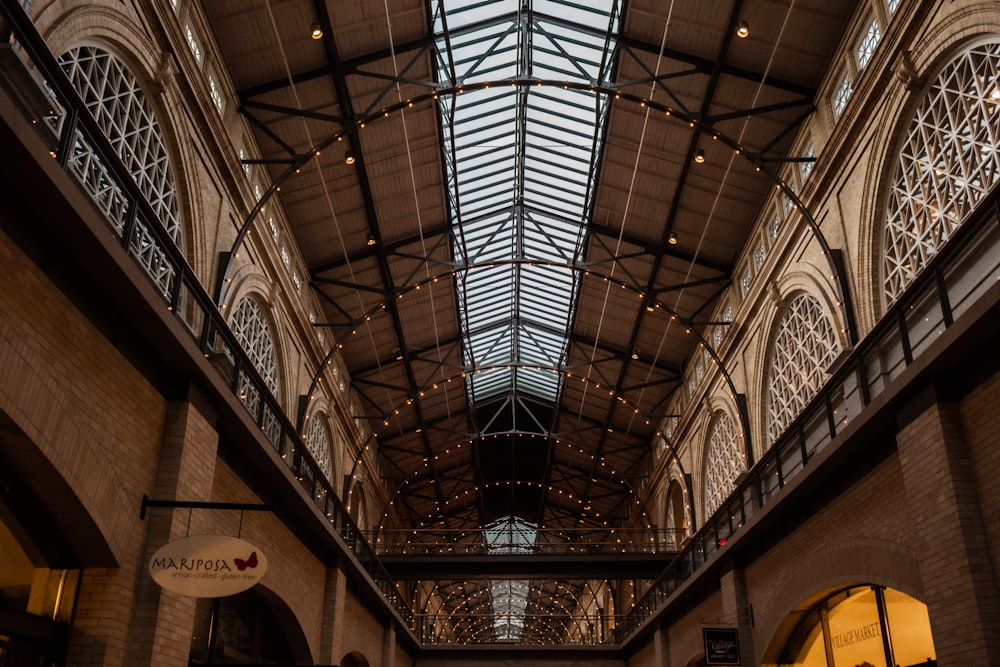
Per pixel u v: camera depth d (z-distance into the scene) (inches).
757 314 1147.3
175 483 505.0
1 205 357.7
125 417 469.7
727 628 938.1
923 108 745.6
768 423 1130.0
